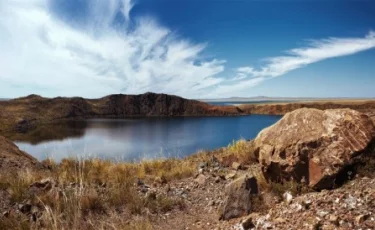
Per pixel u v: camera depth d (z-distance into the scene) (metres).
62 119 85.44
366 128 5.52
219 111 105.06
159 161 10.62
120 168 9.29
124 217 5.78
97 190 6.86
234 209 5.50
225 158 9.74
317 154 5.50
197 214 6.06
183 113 105.62
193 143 34.53
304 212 4.44
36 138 43.00
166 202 6.40
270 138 6.38
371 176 5.08
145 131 52.69
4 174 7.63
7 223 5.09
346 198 4.45
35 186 6.72
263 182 6.25
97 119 88.44
